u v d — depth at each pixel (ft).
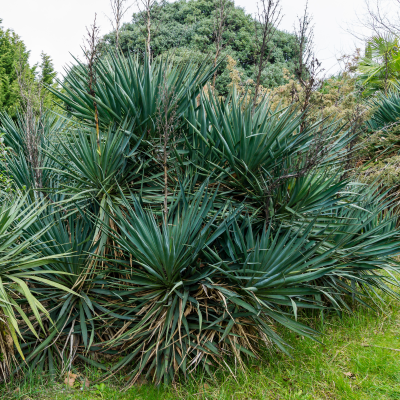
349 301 14.56
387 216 14.47
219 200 11.60
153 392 9.39
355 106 17.97
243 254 10.41
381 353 11.16
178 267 9.58
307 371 10.28
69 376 9.63
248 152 11.25
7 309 8.31
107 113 11.93
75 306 10.47
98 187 11.29
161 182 11.80
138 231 9.56
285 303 10.03
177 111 12.05
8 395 9.07
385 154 21.08
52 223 10.20
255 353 10.52
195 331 10.09
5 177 12.82
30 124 11.66
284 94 19.13
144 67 11.93
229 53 37.86
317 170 12.26
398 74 30.12
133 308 9.96
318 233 10.95
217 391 9.50
